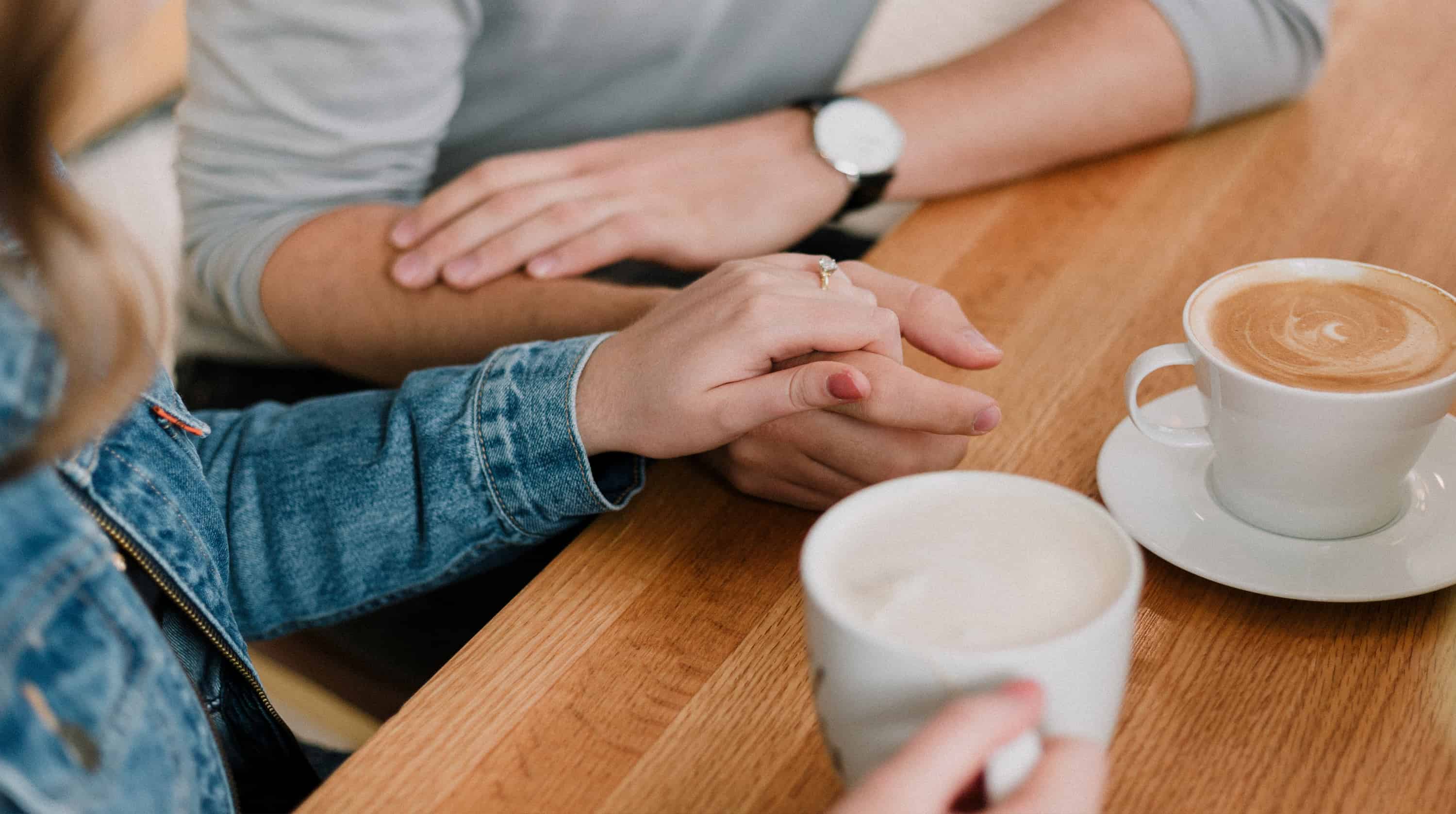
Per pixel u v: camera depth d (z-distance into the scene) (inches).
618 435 25.4
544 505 26.2
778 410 23.6
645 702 20.6
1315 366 21.4
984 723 12.6
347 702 42.6
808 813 18.2
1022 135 38.7
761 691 20.6
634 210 40.4
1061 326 30.2
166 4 67.3
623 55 53.4
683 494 26.2
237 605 28.0
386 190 48.3
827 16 56.8
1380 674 19.7
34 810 14.2
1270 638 20.7
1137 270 32.3
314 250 42.6
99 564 16.6
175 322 54.1
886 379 24.2
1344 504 21.6
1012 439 26.4
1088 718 14.3
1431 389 19.9
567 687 21.0
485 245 39.7
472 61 52.6
